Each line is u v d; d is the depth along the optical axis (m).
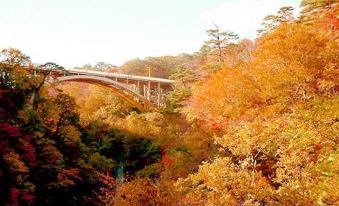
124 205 20.53
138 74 122.94
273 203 9.99
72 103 41.06
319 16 34.16
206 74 43.03
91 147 49.03
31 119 34.47
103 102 76.00
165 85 79.75
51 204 34.50
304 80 17.84
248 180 10.88
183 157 24.50
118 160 50.44
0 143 29.28
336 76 17.80
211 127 24.08
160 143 32.38
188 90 45.22
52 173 33.69
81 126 50.66
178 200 18.77
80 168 38.69
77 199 37.09
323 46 18.70
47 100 39.03
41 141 33.59
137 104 67.94
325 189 8.86
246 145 11.73
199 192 12.20
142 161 48.41
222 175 10.82
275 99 19.00
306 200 9.44
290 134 11.12
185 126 31.91
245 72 21.88
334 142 10.38
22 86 37.38
